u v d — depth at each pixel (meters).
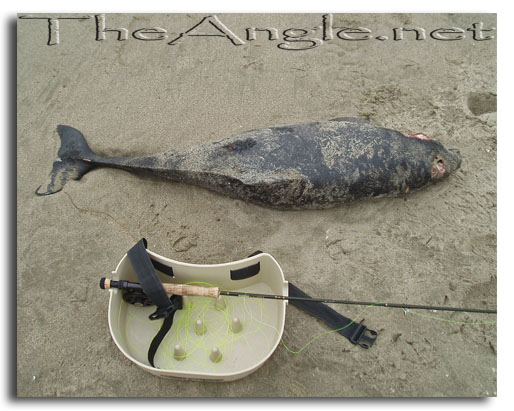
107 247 1.57
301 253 1.57
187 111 1.83
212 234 1.59
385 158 1.56
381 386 1.39
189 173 1.59
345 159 1.54
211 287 1.36
